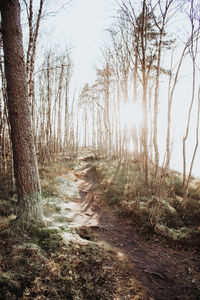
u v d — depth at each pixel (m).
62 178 8.48
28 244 3.13
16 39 3.66
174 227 4.52
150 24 7.26
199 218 4.82
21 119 3.77
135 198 6.00
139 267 3.19
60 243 3.28
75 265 2.89
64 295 2.42
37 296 2.34
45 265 2.77
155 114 7.79
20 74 3.75
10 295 2.29
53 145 14.34
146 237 4.25
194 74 5.59
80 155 19.58
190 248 3.78
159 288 2.73
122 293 2.55
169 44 7.80
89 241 3.64
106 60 13.46
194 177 9.75
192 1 5.05
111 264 3.09
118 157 15.28
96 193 7.71
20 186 3.83
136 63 8.53
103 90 17.05
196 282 2.88
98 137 21.83
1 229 3.57
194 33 5.29
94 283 2.66
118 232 4.55
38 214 3.88
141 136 10.94
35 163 4.04
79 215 5.38
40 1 5.66
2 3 3.52
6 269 2.63
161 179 5.20
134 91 9.11
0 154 7.35
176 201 5.77
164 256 3.58
